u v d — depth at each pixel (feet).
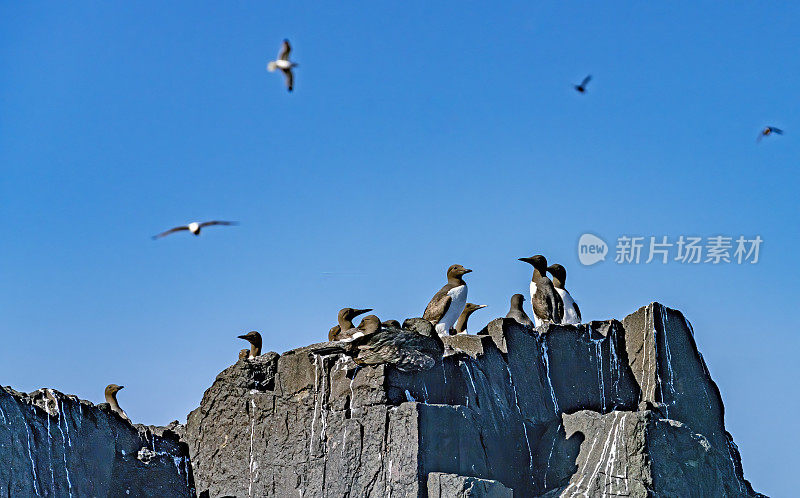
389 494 90.94
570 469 98.63
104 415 90.58
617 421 98.02
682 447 98.78
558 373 104.37
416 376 95.35
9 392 85.20
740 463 107.96
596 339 106.83
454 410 93.81
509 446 98.78
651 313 106.83
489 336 102.53
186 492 94.99
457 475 89.30
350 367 96.73
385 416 92.89
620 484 95.55
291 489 96.58
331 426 95.91
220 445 102.73
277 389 100.73
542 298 112.16
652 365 105.40
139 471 91.66
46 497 82.69
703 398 107.14
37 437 83.71
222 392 103.86
